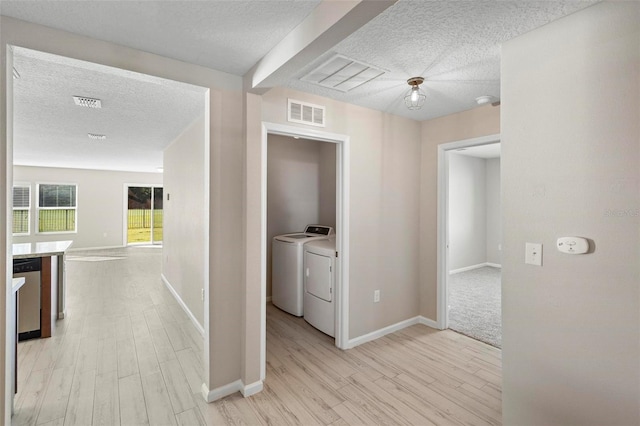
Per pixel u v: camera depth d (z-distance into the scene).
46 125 3.63
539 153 1.64
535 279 1.65
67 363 2.65
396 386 2.33
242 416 2.00
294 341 3.13
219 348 2.19
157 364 2.65
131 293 4.69
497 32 1.71
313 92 2.65
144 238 9.78
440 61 2.08
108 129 3.85
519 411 1.72
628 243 1.35
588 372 1.47
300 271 3.78
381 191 3.21
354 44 1.86
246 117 2.20
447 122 3.31
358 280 3.04
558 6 1.47
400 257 3.41
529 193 1.67
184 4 1.43
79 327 3.42
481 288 5.05
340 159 2.93
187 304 3.81
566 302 1.54
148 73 1.89
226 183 2.20
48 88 2.46
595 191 1.44
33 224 8.09
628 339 1.36
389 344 3.05
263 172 2.36
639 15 1.32
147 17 1.53
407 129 3.43
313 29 1.49
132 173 9.38
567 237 1.52
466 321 3.65
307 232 4.61
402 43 1.84
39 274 3.13
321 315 3.35
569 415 1.53
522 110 1.71
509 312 1.76
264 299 2.34
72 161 6.85
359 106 3.01
